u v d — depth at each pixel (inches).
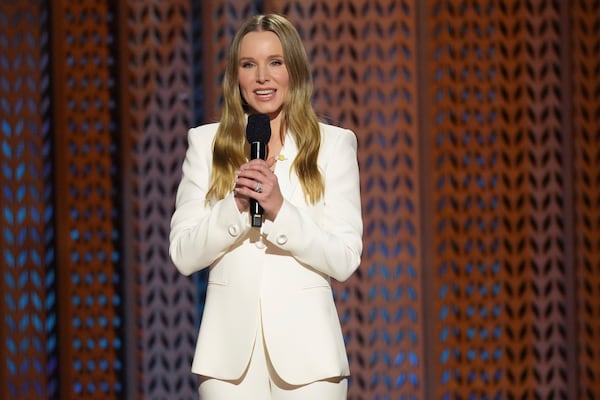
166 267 659.4
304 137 346.9
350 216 348.8
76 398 662.5
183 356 658.2
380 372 657.0
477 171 663.1
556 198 668.7
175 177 661.3
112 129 666.8
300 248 328.2
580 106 669.3
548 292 668.1
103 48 666.8
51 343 666.2
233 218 325.4
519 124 666.2
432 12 665.0
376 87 660.1
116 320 663.8
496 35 666.8
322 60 660.7
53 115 663.8
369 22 661.9
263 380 339.0
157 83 663.1
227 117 353.7
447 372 661.3
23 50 668.1
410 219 658.8
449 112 662.5
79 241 665.0
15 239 663.1
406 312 658.2
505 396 664.4
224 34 660.7
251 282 333.4
